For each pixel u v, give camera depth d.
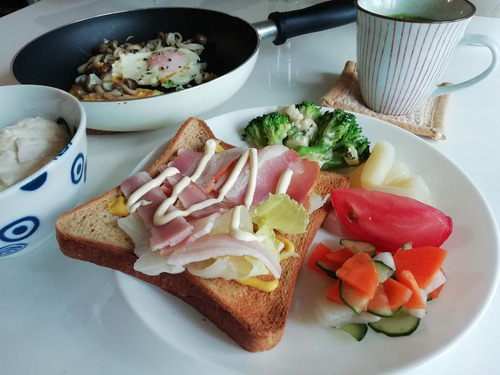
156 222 0.21
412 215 0.22
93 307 0.20
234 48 0.34
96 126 0.27
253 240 0.20
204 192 0.23
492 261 0.20
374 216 0.22
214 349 0.18
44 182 0.19
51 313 0.19
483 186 0.26
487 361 0.17
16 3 0.64
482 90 0.34
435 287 0.19
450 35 0.26
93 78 0.31
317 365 0.17
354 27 0.45
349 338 0.18
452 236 0.22
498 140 0.29
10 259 0.22
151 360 0.18
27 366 0.18
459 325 0.18
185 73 0.33
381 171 0.25
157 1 0.51
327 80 0.36
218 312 0.19
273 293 0.20
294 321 0.19
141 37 0.37
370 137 0.28
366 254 0.20
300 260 0.22
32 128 0.22
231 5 0.50
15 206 0.18
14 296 0.20
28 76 0.30
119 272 0.20
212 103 0.29
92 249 0.21
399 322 0.18
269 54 0.41
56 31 0.33
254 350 0.18
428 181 0.25
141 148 0.29
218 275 0.20
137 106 0.26
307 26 0.35
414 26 0.25
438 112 0.31
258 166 0.24
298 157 0.25
